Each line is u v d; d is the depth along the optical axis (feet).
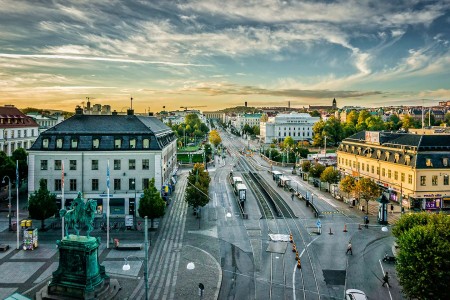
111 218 229.45
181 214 242.78
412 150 256.52
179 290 133.28
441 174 248.32
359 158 335.47
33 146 230.27
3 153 289.33
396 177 272.51
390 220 228.22
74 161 231.71
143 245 180.65
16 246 177.06
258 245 182.60
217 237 195.00
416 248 119.03
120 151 232.53
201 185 236.84
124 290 132.36
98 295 119.44
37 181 230.68
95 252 122.31
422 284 113.29
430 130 345.51
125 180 234.79
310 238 193.88
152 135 238.89
